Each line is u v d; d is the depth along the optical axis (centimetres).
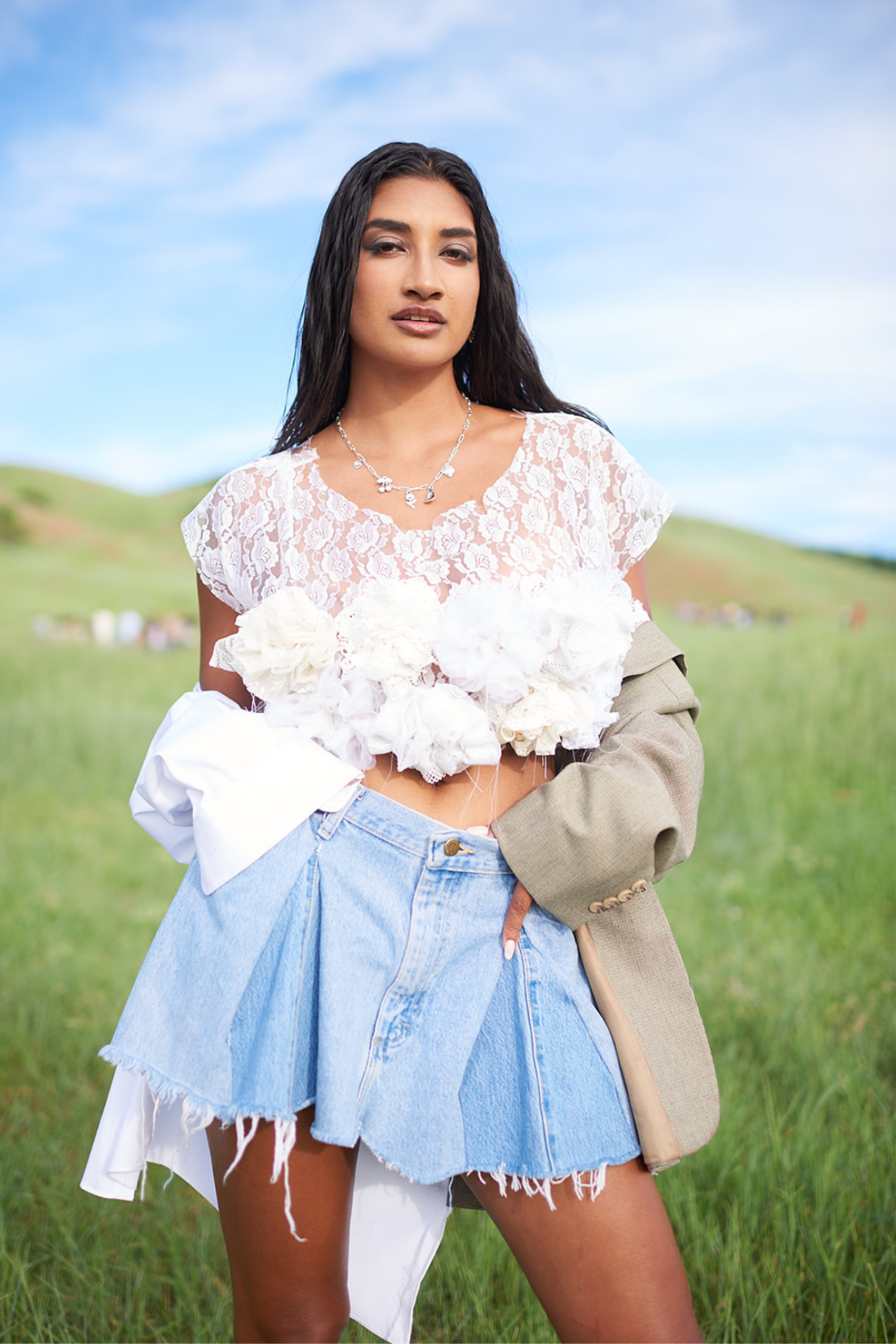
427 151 213
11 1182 307
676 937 494
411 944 188
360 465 217
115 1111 204
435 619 194
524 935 192
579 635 192
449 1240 282
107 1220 298
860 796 680
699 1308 260
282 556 213
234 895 192
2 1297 256
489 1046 188
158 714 1009
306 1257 189
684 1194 293
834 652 1046
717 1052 379
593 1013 193
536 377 235
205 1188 216
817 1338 243
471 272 214
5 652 1288
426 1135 184
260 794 194
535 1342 245
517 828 190
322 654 198
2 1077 380
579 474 215
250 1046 187
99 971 481
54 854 659
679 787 197
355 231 210
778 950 471
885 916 515
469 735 187
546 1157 179
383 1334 209
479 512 208
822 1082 350
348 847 193
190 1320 263
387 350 210
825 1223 279
